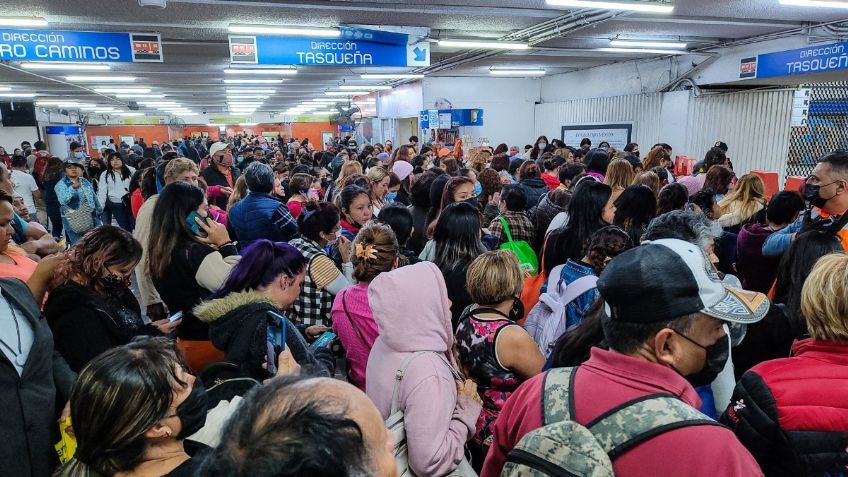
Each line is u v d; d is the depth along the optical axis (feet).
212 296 6.50
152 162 24.71
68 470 3.82
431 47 33.24
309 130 134.92
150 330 7.09
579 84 49.01
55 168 25.38
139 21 23.20
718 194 15.15
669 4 19.30
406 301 5.29
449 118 46.24
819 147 33.06
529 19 25.76
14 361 5.22
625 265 3.21
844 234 8.12
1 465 5.00
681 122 37.35
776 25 27.25
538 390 3.48
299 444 1.97
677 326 3.08
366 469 2.15
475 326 6.31
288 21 24.07
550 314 7.39
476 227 8.54
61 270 6.38
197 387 4.10
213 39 27.61
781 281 7.28
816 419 4.02
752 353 6.48
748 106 34.12
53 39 20.63
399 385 5.14
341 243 10.42
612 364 3.23
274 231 11.98
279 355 5.46
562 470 2.81
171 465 3.82
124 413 3.57
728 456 2.65
